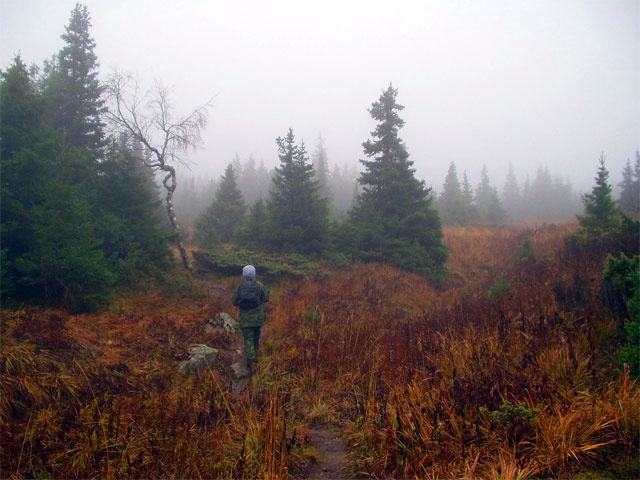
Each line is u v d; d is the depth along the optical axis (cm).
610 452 356
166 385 527
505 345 589
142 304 869
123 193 1184
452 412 416
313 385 595
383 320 880
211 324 848
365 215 1731
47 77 1625
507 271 1384
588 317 630
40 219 688
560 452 346
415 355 612
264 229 1636
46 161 765
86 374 509
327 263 1499
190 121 1451
